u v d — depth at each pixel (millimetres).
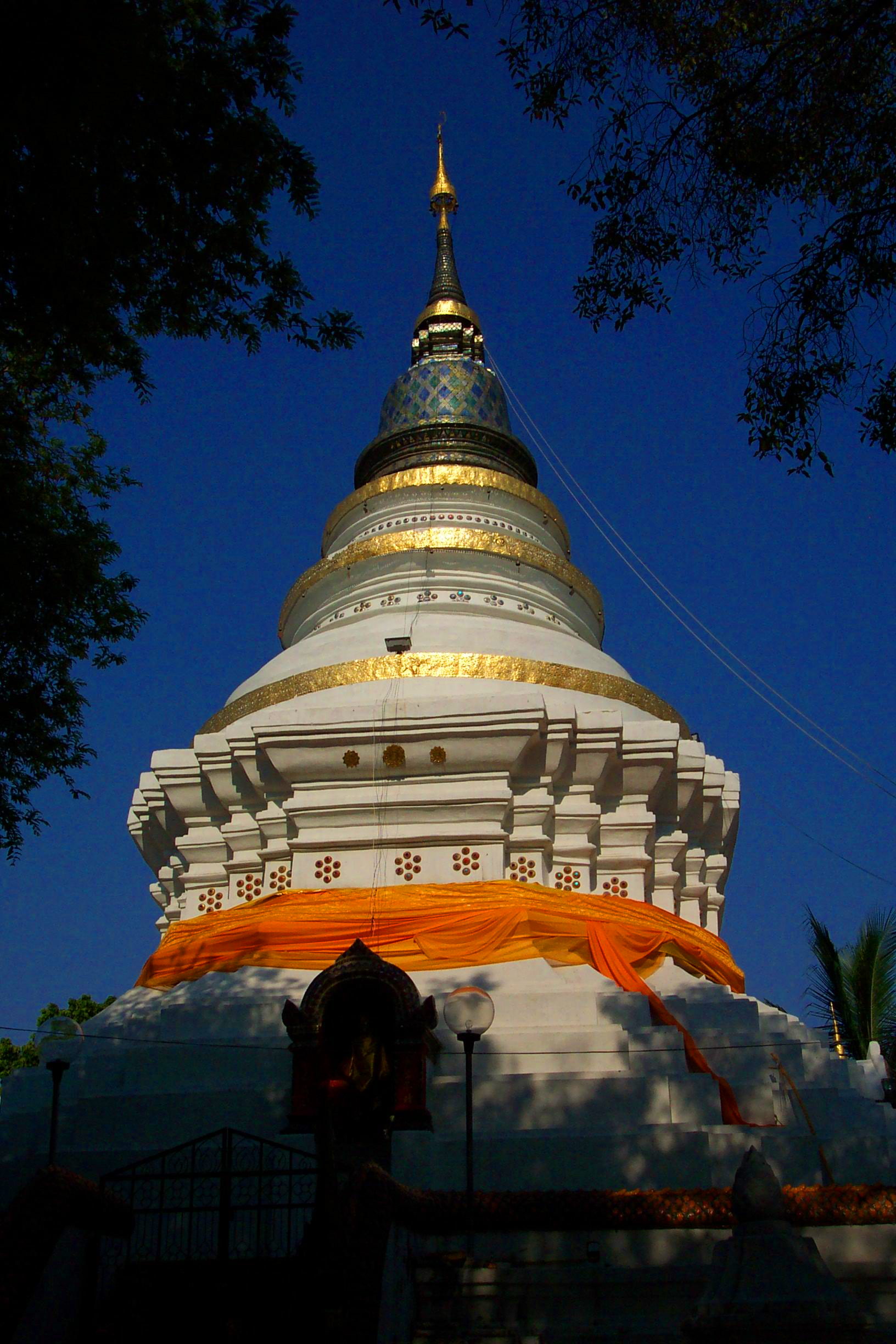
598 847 26812
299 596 34656
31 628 19031
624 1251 16062
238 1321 13945
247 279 17688
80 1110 20719
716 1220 16078
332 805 25797
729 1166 18781
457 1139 18781
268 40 16312
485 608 31672
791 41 16266
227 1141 15133
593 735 26562
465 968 23000
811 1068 22688
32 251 15742
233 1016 22047
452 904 24141
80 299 16578
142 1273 14500
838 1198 16234
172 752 27969
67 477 22500
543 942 23547
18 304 16484
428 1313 15031
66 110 14508
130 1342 13969
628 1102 19797
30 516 19312
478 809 25656
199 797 27703
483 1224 16219
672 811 27953
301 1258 14414
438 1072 20875
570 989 22219
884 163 16953
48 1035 17719
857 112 16672
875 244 16391
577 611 34281
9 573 18094
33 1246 13664
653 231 17328
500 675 28391
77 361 18609
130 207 16156
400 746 25953
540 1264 15875
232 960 24047
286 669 30641
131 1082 21531
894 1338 13234
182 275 17344
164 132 15789
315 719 26094
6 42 13898
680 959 24812
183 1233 18109
